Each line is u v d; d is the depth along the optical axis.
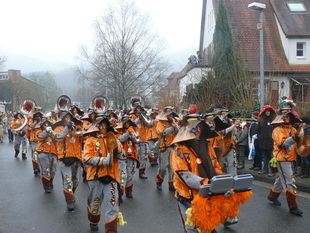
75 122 7.32
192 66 22.28
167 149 8.90
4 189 9.41
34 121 11.83
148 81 33.50
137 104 11.34
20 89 55.44
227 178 3.92
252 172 10.86
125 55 32.25
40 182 10.36
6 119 33.53
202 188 3.86
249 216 6.62
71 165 7.34
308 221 6.30
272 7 27.12
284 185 6.80
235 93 17.41
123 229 6.07
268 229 5.91
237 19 26.50
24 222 6.57
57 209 7.39
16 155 16.39
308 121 9.37
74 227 6.22
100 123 5.38
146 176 10.93
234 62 18.27
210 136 4.36
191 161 4.22
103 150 5.38
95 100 8.36
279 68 23.94
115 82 32.31
